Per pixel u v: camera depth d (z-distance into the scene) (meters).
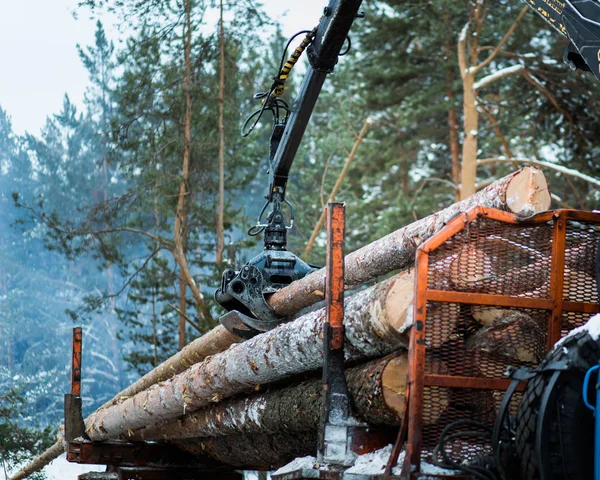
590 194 23.75
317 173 31.59
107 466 8.37
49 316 44.53
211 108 23.56
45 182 48.44
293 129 6.39
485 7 22.69
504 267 3.80
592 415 3.24
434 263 3.71
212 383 5.84
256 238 24.47
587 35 3.98
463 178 20.80
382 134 29.70
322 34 5.98
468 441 3.68
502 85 25.81
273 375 5.09
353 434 3.95
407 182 30.41
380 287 3.95
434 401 3.67
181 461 7.99
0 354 42.25
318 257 25.06
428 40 26.39
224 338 6.56
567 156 24.55
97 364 43.91
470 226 3.76
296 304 5.75
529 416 3.31
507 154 23.31
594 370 3.21
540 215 3.84
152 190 23.38
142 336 22.75
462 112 28.53
